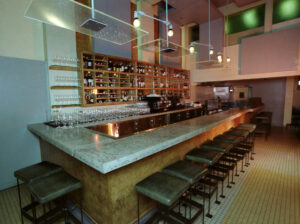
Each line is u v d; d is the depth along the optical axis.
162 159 1.98
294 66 4.81
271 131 6.20
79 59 3.58
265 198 2.23
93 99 3.79
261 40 5.29
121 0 4.02
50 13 1.49
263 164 3.31
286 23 5.27
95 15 1.54
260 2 5.62
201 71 6.85
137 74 4.65
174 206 2.05
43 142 2.80
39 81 3.00
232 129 3.23
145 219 1.80
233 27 6.22
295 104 6.82
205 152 2.04
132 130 2.41
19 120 2.77
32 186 1.39
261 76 5.47
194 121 2.65
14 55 2.91
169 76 6.17
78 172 1.86
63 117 2.91
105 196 1.49
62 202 1.76
